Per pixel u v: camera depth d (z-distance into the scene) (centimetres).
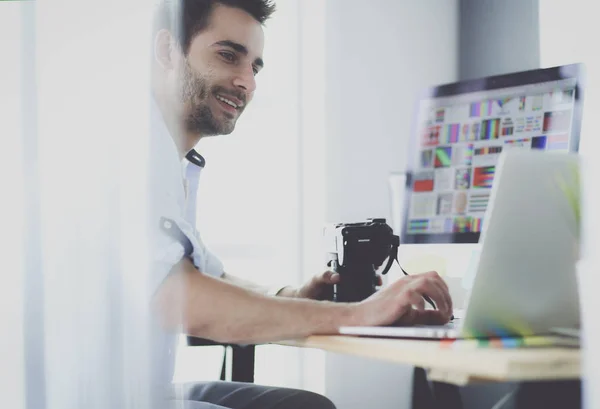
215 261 168
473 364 73
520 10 259
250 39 154
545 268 88
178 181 129
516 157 84
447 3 288
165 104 140
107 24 124
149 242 120
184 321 116
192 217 159
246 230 256
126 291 119
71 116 121
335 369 250
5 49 115
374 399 256
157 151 126
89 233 120
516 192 85
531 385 81
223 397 146
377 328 99
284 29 265
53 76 121
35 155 118
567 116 147
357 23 264
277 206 259
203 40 150
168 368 125
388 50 272
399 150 274
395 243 136
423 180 168
